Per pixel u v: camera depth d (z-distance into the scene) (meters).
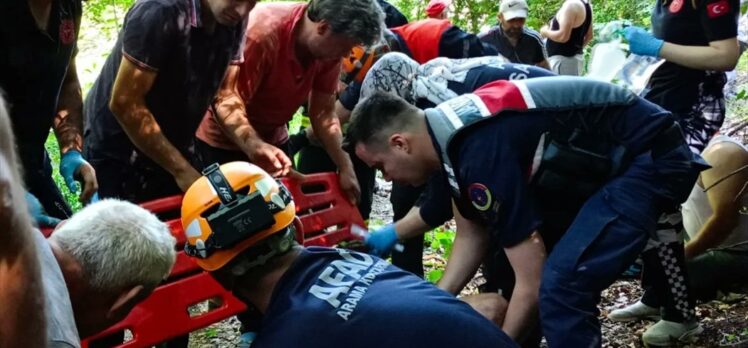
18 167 1.20
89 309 1.82
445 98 3.36
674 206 2.93
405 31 4.14
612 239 2.76
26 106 2.75
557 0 9.80
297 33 3.41
